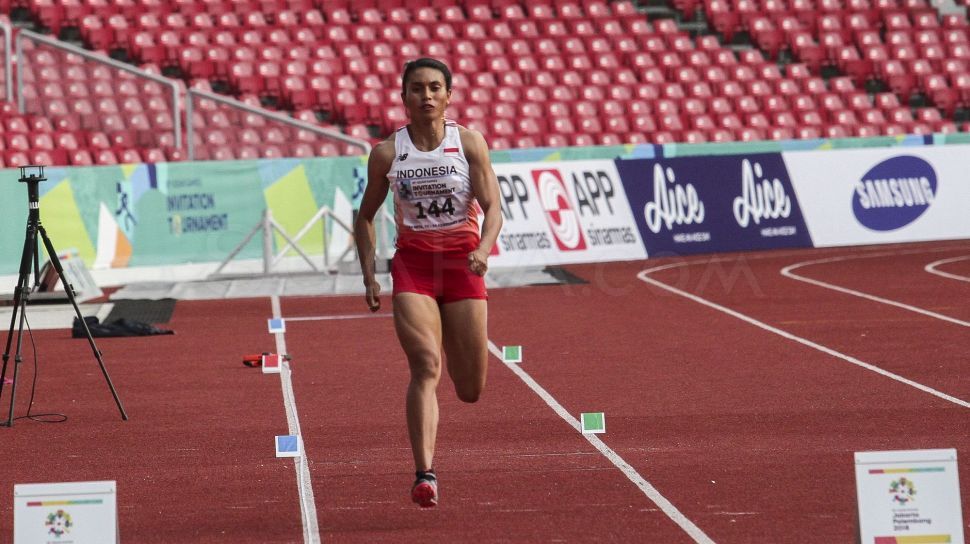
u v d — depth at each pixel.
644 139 76.56
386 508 21.38
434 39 83.12
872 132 81.12
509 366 35.88
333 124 75.88
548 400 30.92
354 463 24.72
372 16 84.62
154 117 65.75
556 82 81.25
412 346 19.91
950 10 94.31
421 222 20.28
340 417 29.36
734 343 39.34
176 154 65.56
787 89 84.12
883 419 28.25
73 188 58.22
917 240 68.56
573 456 25.02
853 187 67.94
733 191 65.44
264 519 20.83
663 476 23.33
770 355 37.06
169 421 29.14
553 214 60.53
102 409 30.66
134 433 27.89
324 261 59.91
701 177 64.94
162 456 25.62
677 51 85.44
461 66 81.00
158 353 39.06
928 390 31.55
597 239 61.56
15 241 56.66
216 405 30.97
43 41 65.75
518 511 21.06
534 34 86.06
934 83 86.38
